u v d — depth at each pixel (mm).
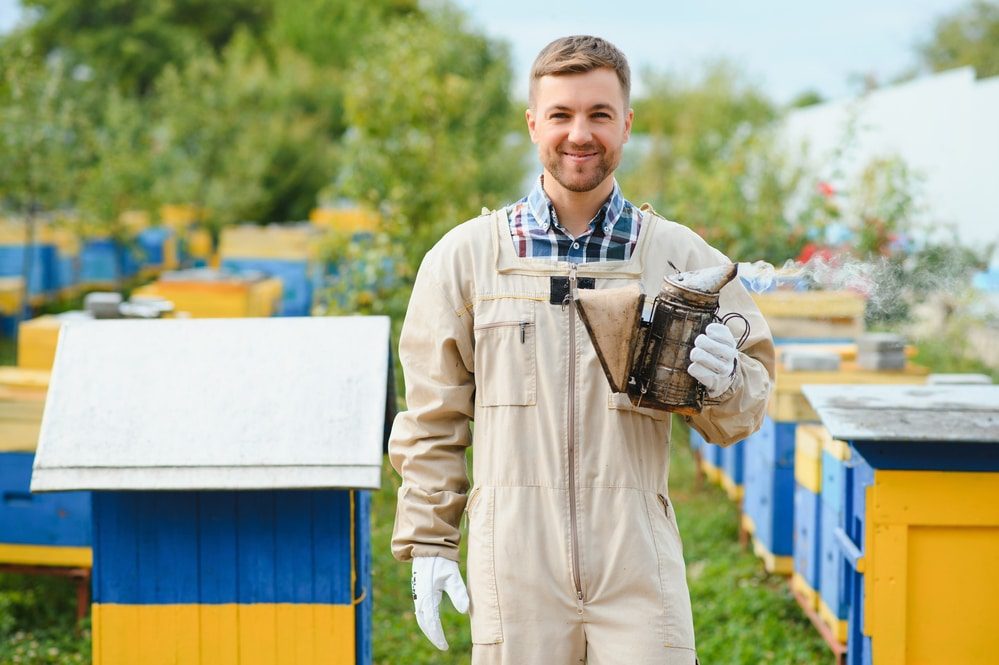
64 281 14172
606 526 2098
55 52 32500
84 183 13188
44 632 4422
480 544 2139
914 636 3115
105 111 16375
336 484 2732
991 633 3100
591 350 2131
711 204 8914
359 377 2922
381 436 2820
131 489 2752
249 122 19828
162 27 33062
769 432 4895
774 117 19734
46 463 2791
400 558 2266
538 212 2219
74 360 2982
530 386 2135
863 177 8555
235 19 36594
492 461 2156
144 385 2928
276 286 10141
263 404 2881
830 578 3977
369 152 7891
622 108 2170
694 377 2037
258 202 19156
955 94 10516
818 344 5824
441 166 8039
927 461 3061
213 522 2961
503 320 2164
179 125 18328
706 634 4465
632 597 2090
